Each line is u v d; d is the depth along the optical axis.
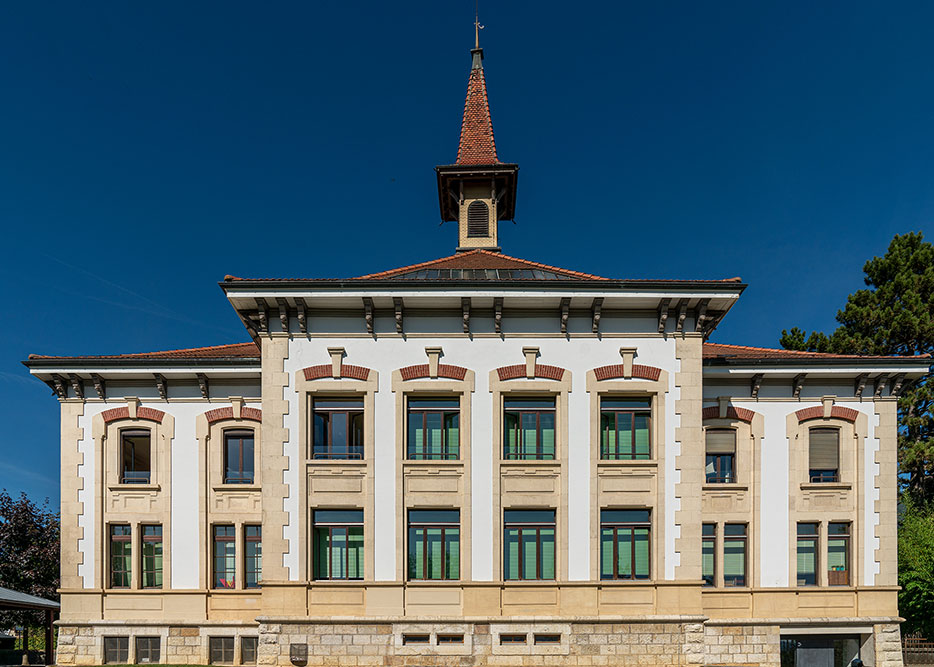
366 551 15.88
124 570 18.53
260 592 18.17
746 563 18.20
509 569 16.12
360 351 16.62
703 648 15.62
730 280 16.03
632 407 16.89
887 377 18.56
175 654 17.94
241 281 15.69
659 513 16.16
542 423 16.83
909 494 27.98
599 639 15.59
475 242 24.69
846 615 17.86
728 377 18.66
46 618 20.38
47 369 18.17
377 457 16.25
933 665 19.36
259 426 18.80
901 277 32.16
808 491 18.41
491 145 26.08
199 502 18.50
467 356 16.67
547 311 16.94
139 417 18.78
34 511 27.08
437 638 15.59
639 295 16.08
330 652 15.45
